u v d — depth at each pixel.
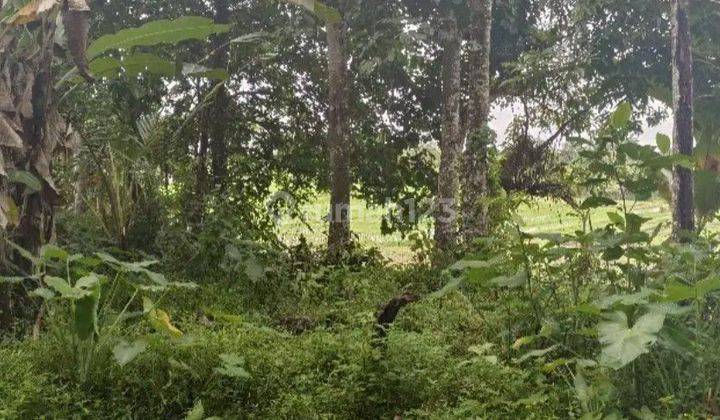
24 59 5.74
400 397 4.19
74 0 5.32
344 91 8.97
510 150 10.71
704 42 9.49
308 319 5.97
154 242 7.94
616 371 3.84
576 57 10.23
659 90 10.11
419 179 10.77
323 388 4.09
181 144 10.02
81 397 4.01
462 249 7.74
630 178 4.94
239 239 7.34
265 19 10.47
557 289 5.19
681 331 3.84
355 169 10.58
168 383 4.07
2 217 5.19
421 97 10.57
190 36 5.64
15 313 5.68
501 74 11.25
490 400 4.02
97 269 6.99
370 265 8.11
